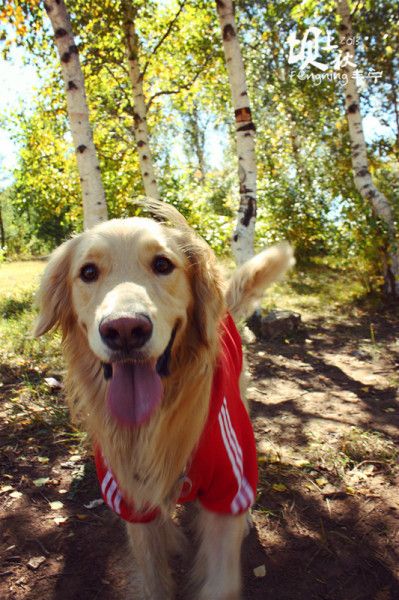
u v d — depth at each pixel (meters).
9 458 0.70
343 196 2.07
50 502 0.61
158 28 2.17
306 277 2.32
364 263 1.86
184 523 0.59
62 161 2.80
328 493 0.62
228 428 0.45
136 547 0.46
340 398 0.94
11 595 0.47
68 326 0.49
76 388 0.48
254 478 0.46
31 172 3.03
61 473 0.67
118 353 0.38
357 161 1.80
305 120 3.33
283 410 0.88
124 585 0.48
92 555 0.52
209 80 2.38
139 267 0.43
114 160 2.64
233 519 0.42
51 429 0.78
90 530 0.56
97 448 0.48
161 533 0.50
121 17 1.81
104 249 0.43
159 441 0.43
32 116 2.71
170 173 2.91
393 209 1.84
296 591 0.47
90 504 0.60
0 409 0.85
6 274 3.16
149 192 2.08
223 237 2.28
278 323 1.37
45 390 0.92
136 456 0.44
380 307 1.69
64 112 2.17
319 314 1.64
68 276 0.48
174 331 0.44
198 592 0.45
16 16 1.45
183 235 0.49
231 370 0.54
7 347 1.19
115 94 2.43
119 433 0.44
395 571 0.50
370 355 1.21
